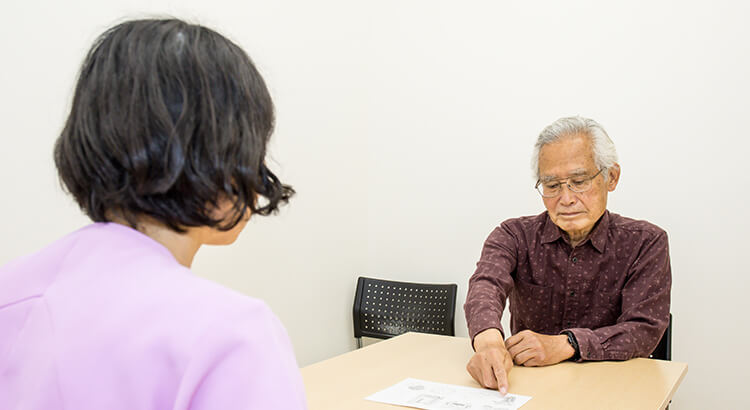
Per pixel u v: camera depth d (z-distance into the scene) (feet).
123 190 1.62
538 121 9.23
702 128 8.10
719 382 8.04
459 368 5.01
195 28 1.75
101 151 1.62
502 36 9.52
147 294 1.46
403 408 4.00
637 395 4.25
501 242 6.19
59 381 1.41
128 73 1.62
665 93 8.33
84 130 1.65
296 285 9.23
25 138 5.98
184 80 1.62
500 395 4.25
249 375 1.38
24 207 5.99
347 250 10.31
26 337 1.53
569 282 5.94
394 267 10.54
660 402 4.11
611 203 8.73
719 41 7.98
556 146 5.44
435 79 10.12
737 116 7.89
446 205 10.02
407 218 10.41
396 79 10.49
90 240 1.64
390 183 10.57
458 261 9.91
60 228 6.32
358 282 10.09
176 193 1.63
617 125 8.66
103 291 1.50
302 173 9.34
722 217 8.00
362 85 10.60
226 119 1.66
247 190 1.75
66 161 1.72
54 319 1.49
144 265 1.54
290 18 9.07
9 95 5.83
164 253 1.62
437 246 10.11
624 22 8.61
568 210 5.46
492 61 9.61
